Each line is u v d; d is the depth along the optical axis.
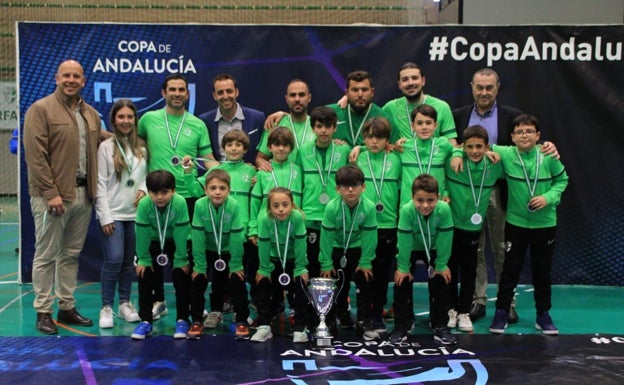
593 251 5.76
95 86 5.64
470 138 4.07
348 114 4.55
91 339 4.11
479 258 4.77
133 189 4.45
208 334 4.25
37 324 4.32
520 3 7.92
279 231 4.03
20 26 5.54
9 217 10.95
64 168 4.18
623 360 3.70
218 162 4.58
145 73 5.66
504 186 4.50
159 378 3.38
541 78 5.62
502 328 4.28
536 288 4.35
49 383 3.31
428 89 5.67
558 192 4.20
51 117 4.13
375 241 4.03
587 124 5.64
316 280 3.96
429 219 3.96
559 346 3.97
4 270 6.55
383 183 4.20
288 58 5.67
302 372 3.48
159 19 9.67
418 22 9.15
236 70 5.68
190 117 4.63
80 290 5.59
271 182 4.24
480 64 5.63
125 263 4.62
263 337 4.05
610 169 5.66
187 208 4.21
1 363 3.62
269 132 4.50
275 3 9.40
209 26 5.63
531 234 4.25
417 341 4.07
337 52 5.66
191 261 4.46
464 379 3.38
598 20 7.75
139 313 4.22
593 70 5.59
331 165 4.26
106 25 5.60
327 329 3.98
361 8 9.20
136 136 4.48
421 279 6.02
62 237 4.38
